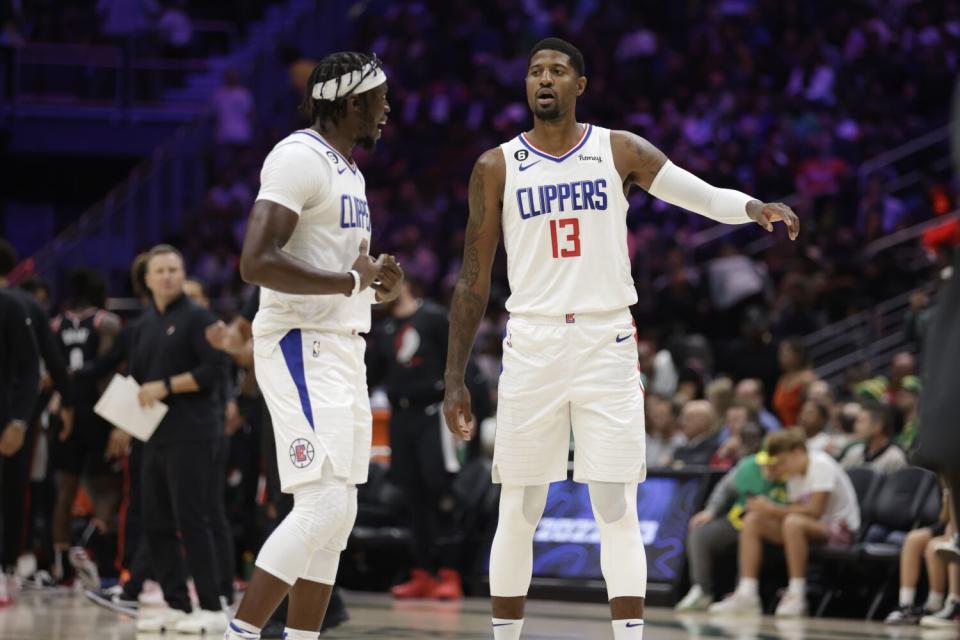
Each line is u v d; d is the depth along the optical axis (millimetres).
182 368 15453
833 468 20156
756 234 39531
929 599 18734
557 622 17391
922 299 26281
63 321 22625
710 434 23406
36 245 46156
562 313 10508
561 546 21531
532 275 10617
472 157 46375
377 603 20609
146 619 15453
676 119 45344
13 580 19594
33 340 17578
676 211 41562
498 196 10836
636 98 47531
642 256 38312
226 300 34656
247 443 21047
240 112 42594
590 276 10508
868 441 21859
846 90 47219
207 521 15258
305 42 49844
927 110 48156
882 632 17203
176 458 15156
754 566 20078
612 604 10445
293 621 10445
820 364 32156
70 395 20141
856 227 39781
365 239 10641
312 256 10227
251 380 19281
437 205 44531
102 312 22828
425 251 40938
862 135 45000
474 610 19297
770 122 45562
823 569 20781
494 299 36031
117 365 21438
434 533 21484
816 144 43625
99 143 44719
